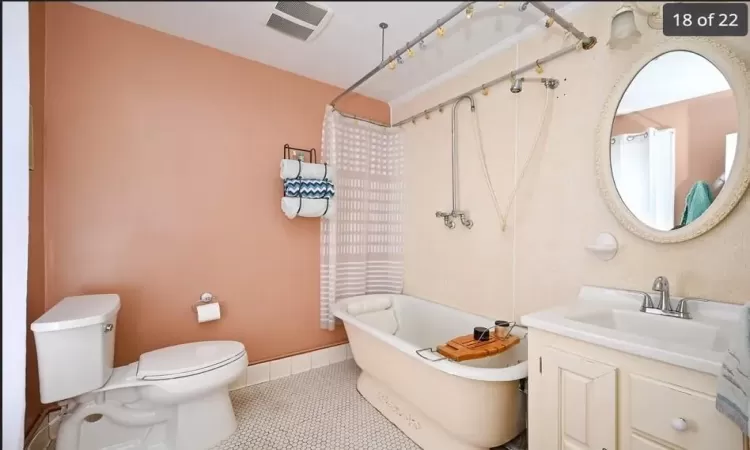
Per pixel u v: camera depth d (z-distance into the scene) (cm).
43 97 158
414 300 258
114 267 179
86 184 171
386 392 195
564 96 170
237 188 218
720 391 82
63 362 136
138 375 151
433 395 156
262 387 223
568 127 169
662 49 136
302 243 247
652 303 133
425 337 244
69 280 168
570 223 169
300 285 247
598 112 157
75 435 148
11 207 95
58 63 161
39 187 157
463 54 210
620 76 149
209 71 205
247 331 224
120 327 181
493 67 206
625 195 147
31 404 148
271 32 174
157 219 191
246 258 222
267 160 230
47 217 162
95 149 172
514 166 196
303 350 249
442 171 246
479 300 218
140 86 183
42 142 158
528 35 184
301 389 222
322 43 192
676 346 94
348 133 262
